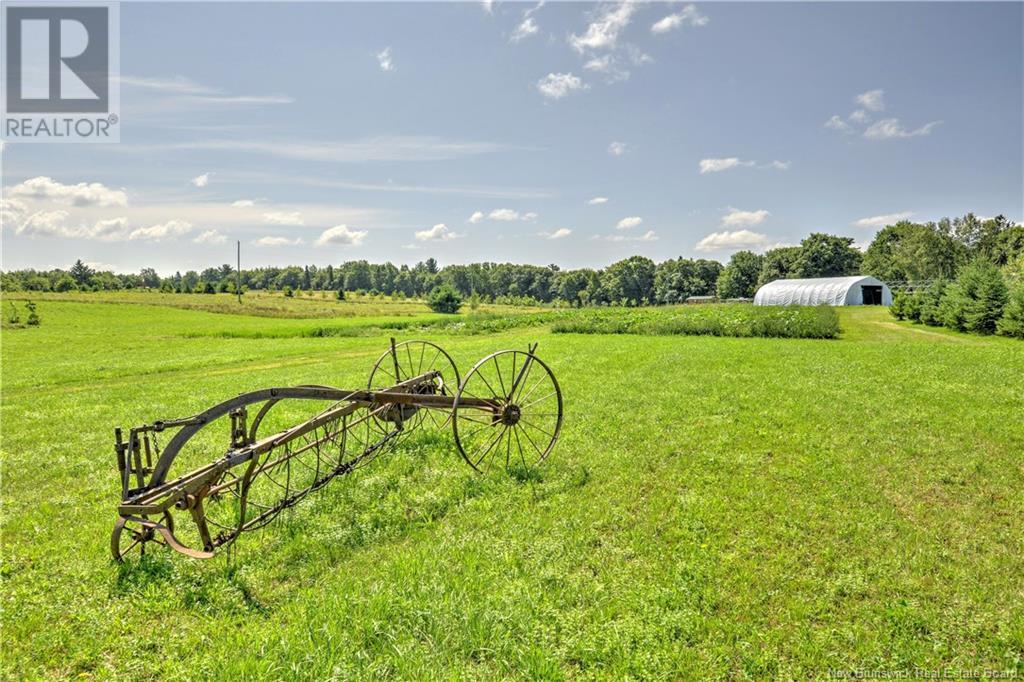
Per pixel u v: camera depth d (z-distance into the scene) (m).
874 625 4.93
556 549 6.27
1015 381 14.39
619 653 4.53
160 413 14.29
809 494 7.70
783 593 5.40
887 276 106.56
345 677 4.27
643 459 9.23
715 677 4.33
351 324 59.38
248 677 4.31
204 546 6.23
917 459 8.88
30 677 4.53
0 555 6.48
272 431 11.62
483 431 11.19
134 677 4.51
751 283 124.31
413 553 6.28
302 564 6.24
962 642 4.72
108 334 50.62
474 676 4.36
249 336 49.22
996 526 6.72
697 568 5.82
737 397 13.48
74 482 8.98
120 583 5.81
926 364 17.73
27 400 17.11
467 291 171.75
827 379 15.54
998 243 100.25
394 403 8.42
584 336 35.75
